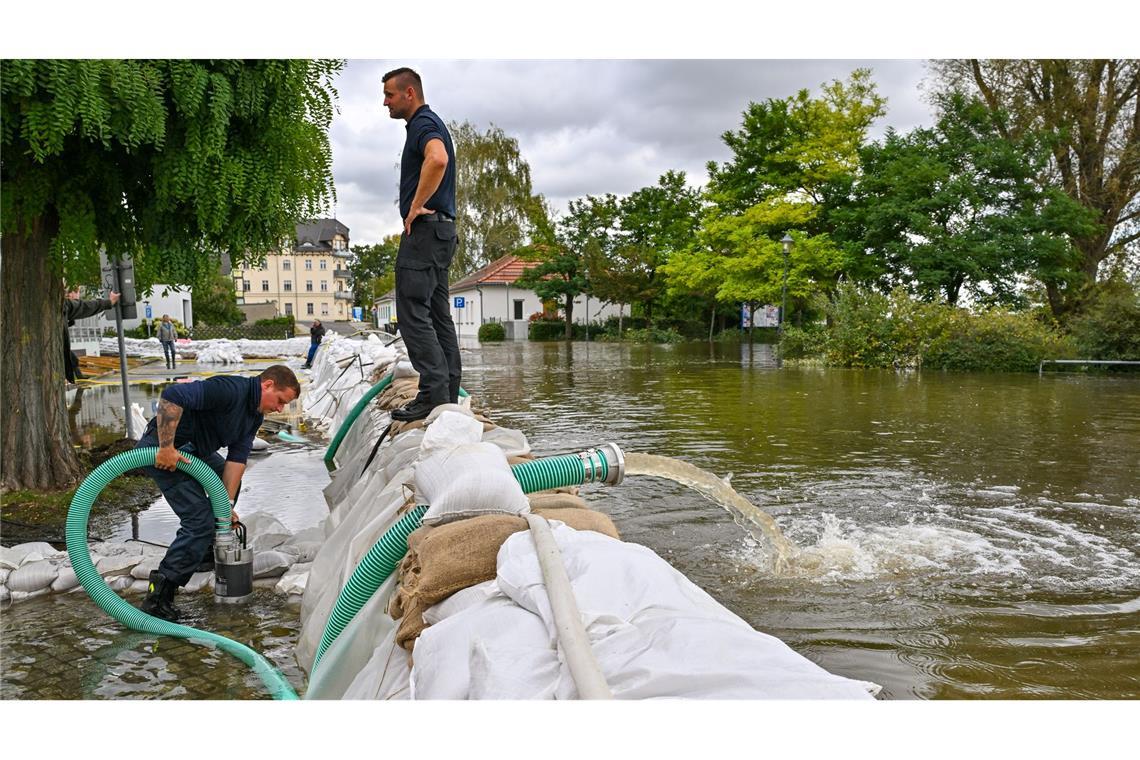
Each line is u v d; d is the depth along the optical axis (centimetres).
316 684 293
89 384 1755
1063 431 923
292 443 972
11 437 641
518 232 5112
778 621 357
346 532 422
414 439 459
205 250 667
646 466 356
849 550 457
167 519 582
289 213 675
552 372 1911
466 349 3347
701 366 2109
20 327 639
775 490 611
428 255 488
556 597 183
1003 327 1972
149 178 635
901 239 2766
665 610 189
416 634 238
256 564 449
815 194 3080
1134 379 1714
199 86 550
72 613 407
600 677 158
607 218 4559
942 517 533
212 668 338
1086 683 293
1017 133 2683
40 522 563
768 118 3048
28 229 627
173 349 2395
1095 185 2656
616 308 5138
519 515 263
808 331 2339
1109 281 2458
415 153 483
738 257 2978
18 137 552
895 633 342
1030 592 394
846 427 948
